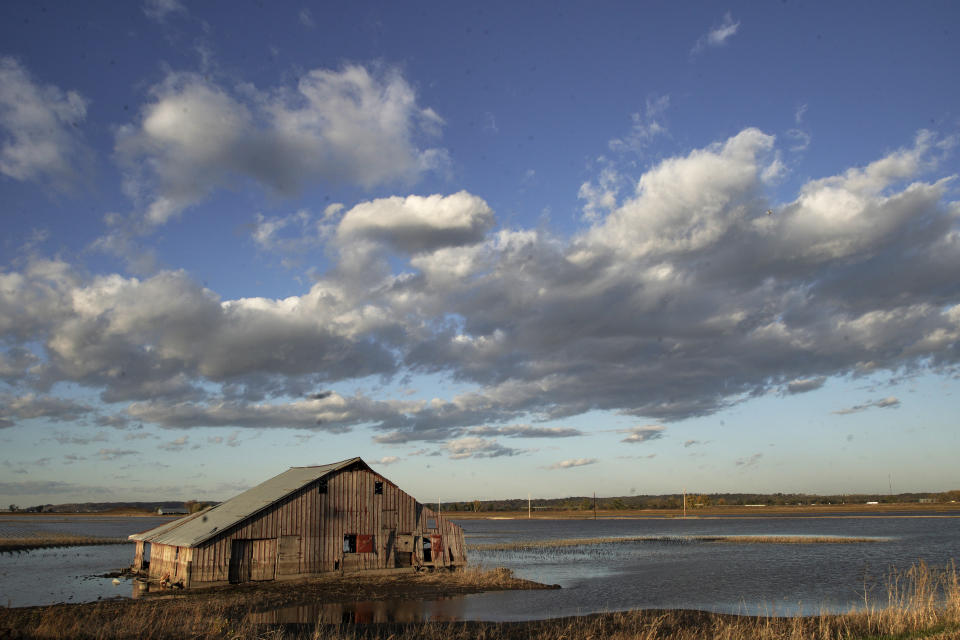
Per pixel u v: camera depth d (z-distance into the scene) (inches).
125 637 917.2
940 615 1120.8
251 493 2197.3
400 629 1240.2
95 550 3454.7
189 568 1752.0
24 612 1269.7
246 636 1057.5
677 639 1117.1
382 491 2084.2
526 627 1259.2
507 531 6003.9
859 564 2498.8
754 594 1758.1
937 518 7687.0
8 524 7504.9
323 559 1945.1
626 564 2635.3
